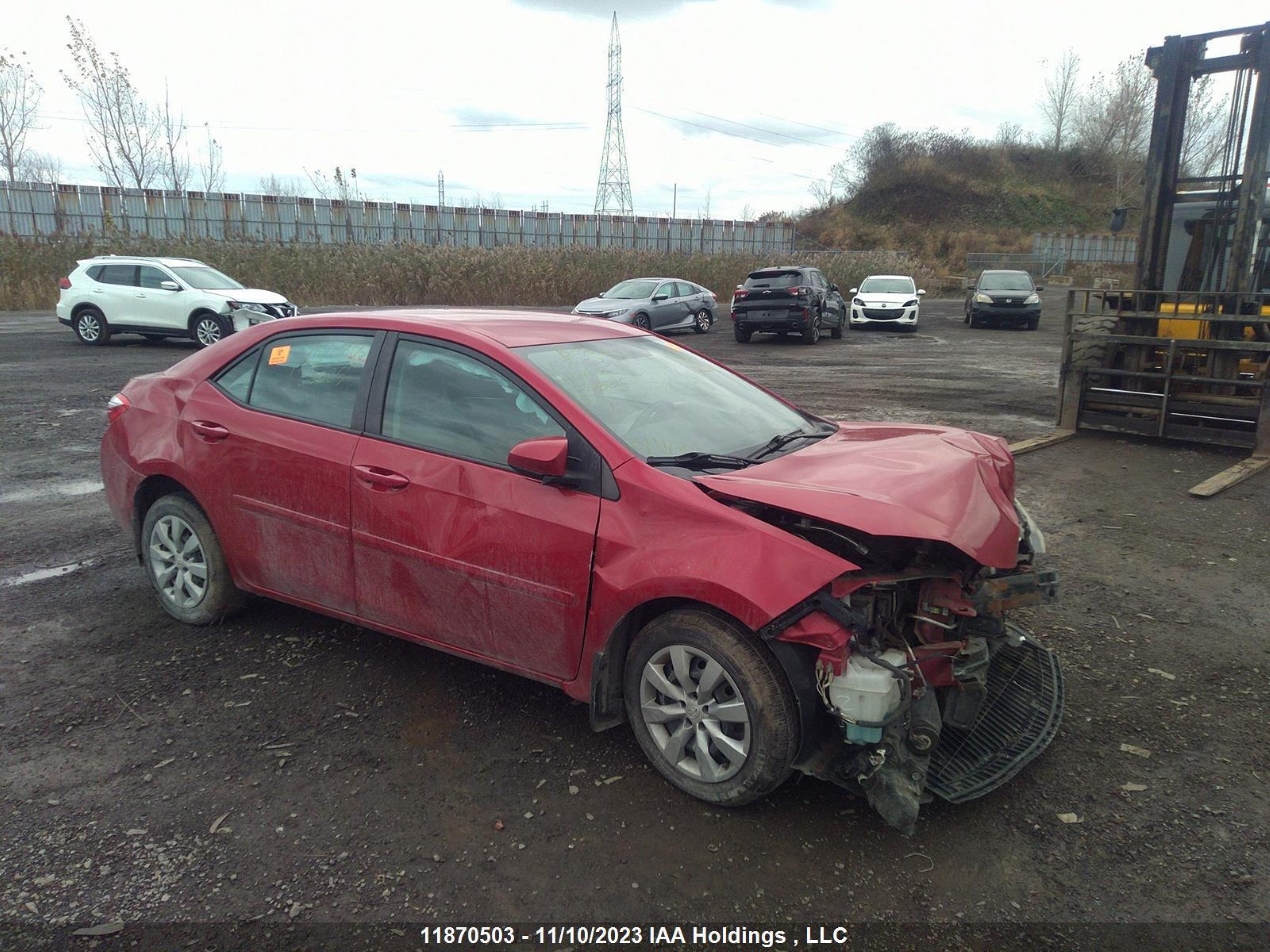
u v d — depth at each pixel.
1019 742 3.16
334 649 4.15
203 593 4.27
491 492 3.26
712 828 2.86
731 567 2.73
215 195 35.00
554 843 2.79
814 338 20.27
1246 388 8.87
